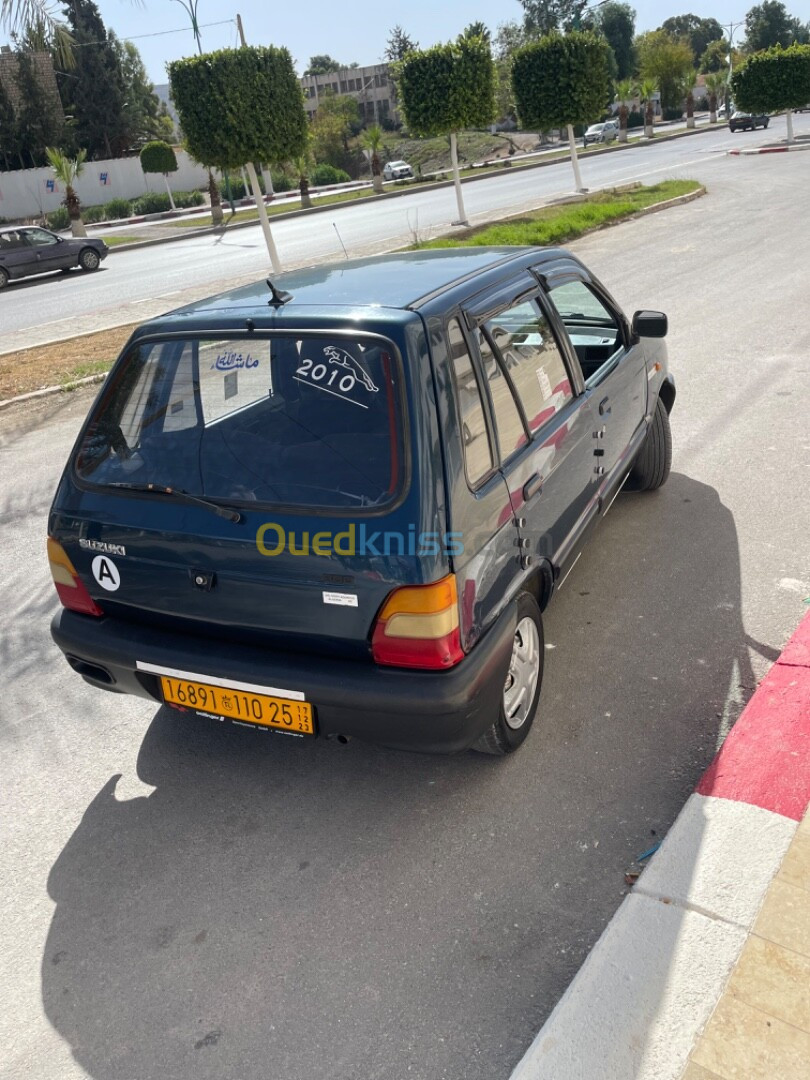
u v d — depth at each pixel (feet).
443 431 9.32
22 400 33.22
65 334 46.55
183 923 9.61
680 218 62.13
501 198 94.63
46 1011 8.73
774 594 14.99
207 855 10.52
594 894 9.46
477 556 9.71
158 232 111.34
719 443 21.72
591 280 15.58
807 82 114.01
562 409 12.65
